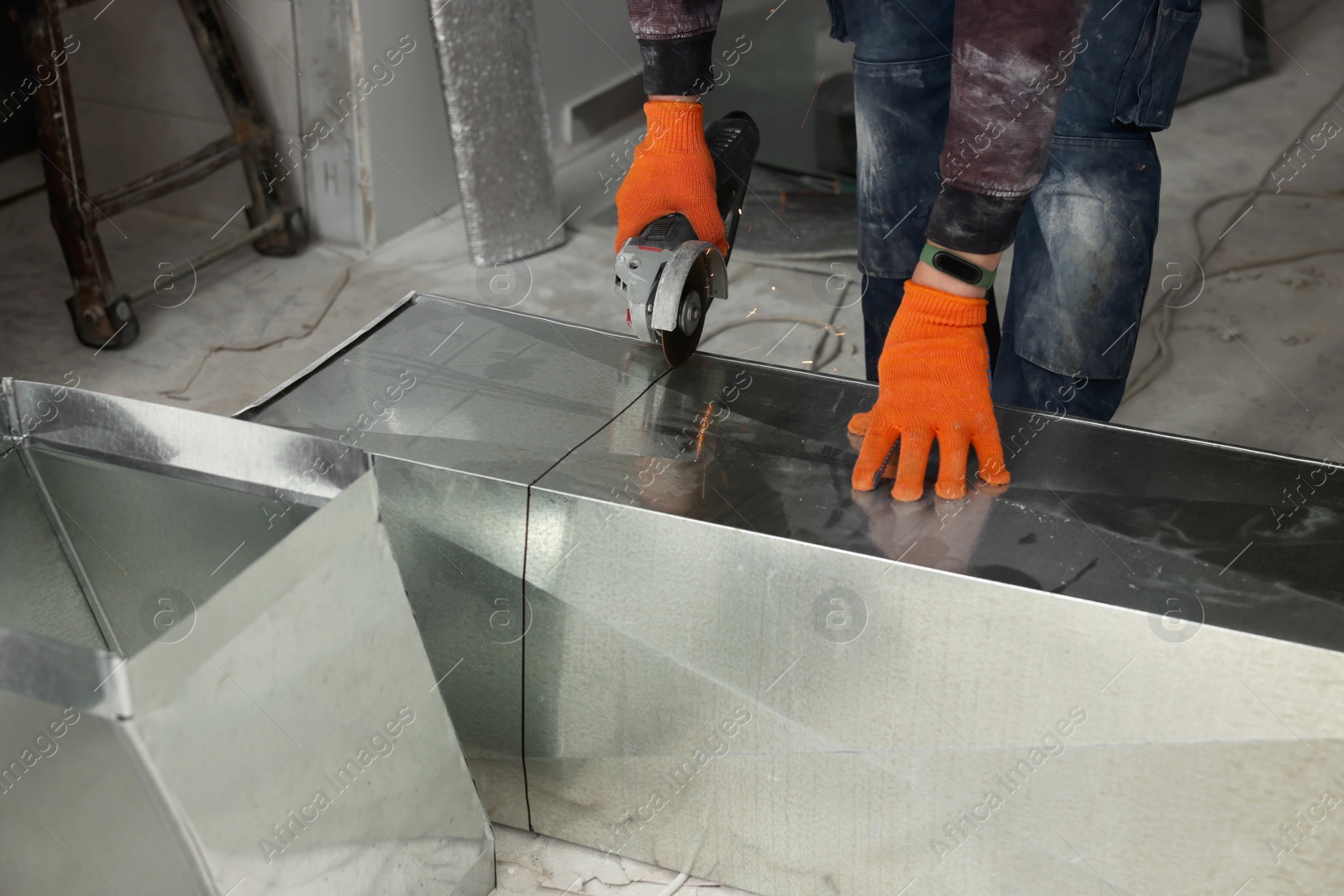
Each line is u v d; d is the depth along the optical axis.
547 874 1.34
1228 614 0.99
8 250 2.81
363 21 2.65
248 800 0.97
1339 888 1.04
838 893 1.28
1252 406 2.17
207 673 0.90
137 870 0.97
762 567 1.10
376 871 1.14
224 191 2.93
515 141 2.75
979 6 1.05
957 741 1.12
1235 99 3.52
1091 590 1.02
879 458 1.18
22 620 1.19
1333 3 4.05
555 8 3.14
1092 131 1.40
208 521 1.16
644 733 1.25
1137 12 1.31
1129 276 1.47
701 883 1.34
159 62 2.82
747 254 2.75
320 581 0.99
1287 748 1.00
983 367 1.19
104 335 2.40
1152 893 1.13
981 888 1.21
